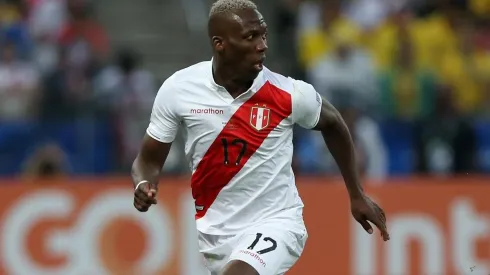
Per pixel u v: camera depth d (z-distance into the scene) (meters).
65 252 34.06
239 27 18.70
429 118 42.56
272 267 18.59
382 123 42.03
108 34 52.16
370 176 41.19
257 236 18.88
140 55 48.78
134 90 43.12
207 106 19.16
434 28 47.84
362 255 34.88
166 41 52.41
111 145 40.94
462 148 42.41
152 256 34.16
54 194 34.12
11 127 40.22
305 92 19.30
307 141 40.69
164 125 19.55
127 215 34.22
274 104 19.16
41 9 48.62
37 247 33.94
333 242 34.75
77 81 43.03
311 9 49.59
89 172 40.47
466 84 44.53
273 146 19.20
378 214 20.27
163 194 34.31
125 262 34.12
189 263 34.22
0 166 39.97
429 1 50.41
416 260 35.31
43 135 40.44
